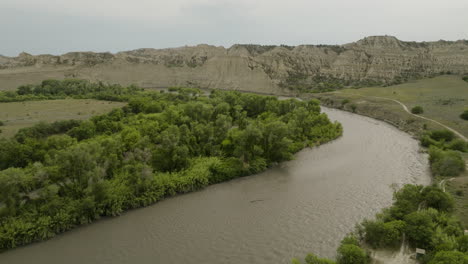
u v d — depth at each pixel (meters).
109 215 53.28
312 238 47.16
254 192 62.78
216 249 45.22
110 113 113.31
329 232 48.59
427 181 65.38
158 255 44.09
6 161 66.19
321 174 71.38
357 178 68.81
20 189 53.06
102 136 84.81
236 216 54.00
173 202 58.50
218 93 172.25
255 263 41.97
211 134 75.94
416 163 77.00
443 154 71.25
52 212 48.50
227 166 69.00
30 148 69.62
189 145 72.81
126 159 70.44
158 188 59.31
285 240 46.88
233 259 42.91
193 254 44.22
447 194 47.94
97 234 48.66
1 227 45.19
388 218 44.16
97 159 57.62
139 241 47.19
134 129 86.75
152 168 61.84
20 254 43.78
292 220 52.34
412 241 40.91
